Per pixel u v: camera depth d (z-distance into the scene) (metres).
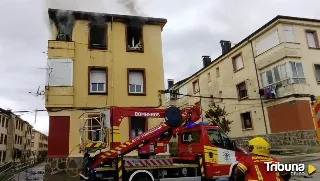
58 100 14.89
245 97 25.53
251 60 25.02
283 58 21.36
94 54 16.38
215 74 30.88
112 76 16.34
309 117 20.27
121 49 16.94
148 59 17.30
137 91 16.84
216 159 9.34
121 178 8.24
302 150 18.95
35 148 78.38
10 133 44.25
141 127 16.19
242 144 25.62
